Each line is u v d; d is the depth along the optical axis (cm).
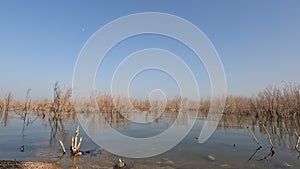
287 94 4909
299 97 4762
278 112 4875
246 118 5044
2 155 1672
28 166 1358
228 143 2184
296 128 3309
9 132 2769
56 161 1523
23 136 2497
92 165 1428
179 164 1473
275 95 5000
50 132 2811
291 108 4800
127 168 1366
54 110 4644
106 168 1369
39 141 2217
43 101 6425
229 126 3509
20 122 3844
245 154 1758
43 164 1415
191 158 1628
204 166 1438
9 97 6038
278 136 2623
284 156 1705
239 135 2677
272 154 1759
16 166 1344
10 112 5909
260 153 1792
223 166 1444
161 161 1541
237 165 1471
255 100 5566
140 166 1419
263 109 5209
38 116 5044
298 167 1442
